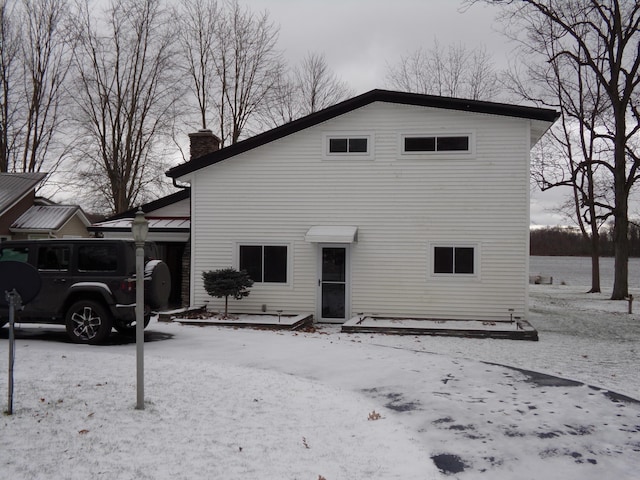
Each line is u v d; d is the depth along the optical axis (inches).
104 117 1285.7
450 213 628.4
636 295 1280.8
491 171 621.0
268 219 663.8
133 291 444.5
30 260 455.8
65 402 268.8
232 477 198.2
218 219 673.0
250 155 666.8
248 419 261.4
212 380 325.4
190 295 679.7
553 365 419.2
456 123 628.4
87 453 211.8
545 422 280.1
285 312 658.2
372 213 643.5
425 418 284.4
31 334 493.4
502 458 233.8
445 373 379.6
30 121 1300.4
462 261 627.5
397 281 637.9
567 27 1003.9
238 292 627.8
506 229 618.2
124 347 433.4
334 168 650.8
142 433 235.3
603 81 1047.6
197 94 1412.4
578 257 4571.9
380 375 371.6
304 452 226.1
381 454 229.9
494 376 373.1
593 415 291.6
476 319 621.6
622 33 1044.5
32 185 1111.0
